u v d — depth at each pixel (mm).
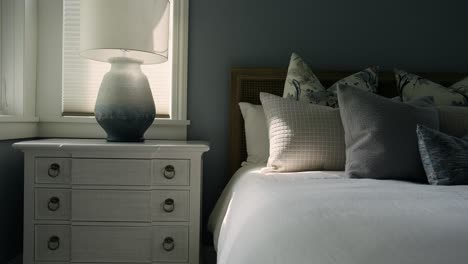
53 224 1781
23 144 1737
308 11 2410
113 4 1776
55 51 2326
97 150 1754
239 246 940
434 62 2459
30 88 2225
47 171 1772
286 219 911
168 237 1807
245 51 2395
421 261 663
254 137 2121
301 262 731
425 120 1604
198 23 2375
